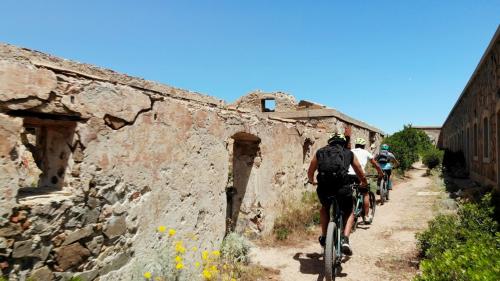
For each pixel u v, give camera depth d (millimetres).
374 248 6023
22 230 2666
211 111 5172
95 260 3301
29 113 2822
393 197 11367
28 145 3680
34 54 3477
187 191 4613
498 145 9195
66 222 3016
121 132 3590
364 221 7496
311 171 4871
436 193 11742
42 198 2904
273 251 6027
